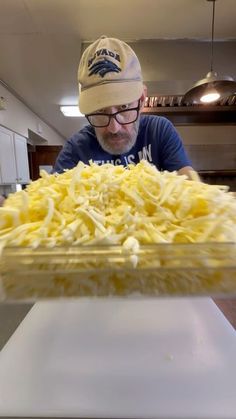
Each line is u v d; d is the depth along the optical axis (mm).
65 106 3609
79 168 360
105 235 264
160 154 911
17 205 313
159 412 283
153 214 300
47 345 385
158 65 1933
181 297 274
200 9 1628
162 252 260
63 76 2688
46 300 278
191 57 1936
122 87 652
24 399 302
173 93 1877
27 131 3670
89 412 286
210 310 456
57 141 5309
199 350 368
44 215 302
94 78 655
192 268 263
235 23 1759
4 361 355
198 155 2344
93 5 1600
